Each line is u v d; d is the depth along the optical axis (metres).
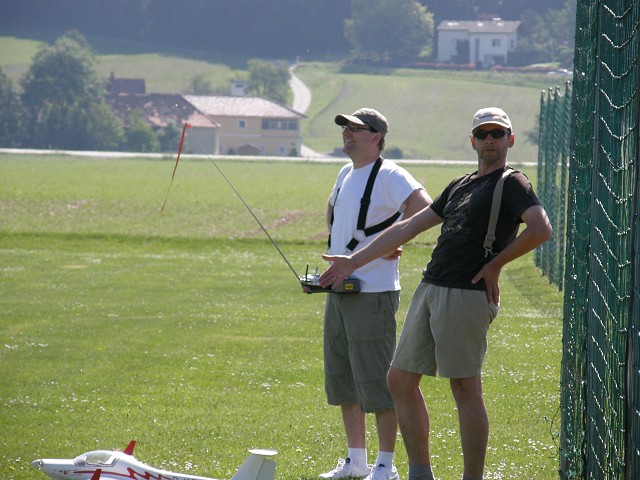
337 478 19.88
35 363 34.09
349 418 20.41
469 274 16.38
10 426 24.56
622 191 12.70
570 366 18.20
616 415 13.16
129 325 43.50
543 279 65.06
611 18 13.91
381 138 20.41
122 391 29.38
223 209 120.75
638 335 11.27
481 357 16.55
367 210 20.03
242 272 68.50
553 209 62.97
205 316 46.59
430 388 29.64
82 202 123.50
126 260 76.00
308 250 87.19
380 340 19.50
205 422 25.14
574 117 18.38
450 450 22.16
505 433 23.67
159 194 142.62
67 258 76.44
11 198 127.06
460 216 16.50
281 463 21.05
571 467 17.72
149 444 22.72
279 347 37.91
